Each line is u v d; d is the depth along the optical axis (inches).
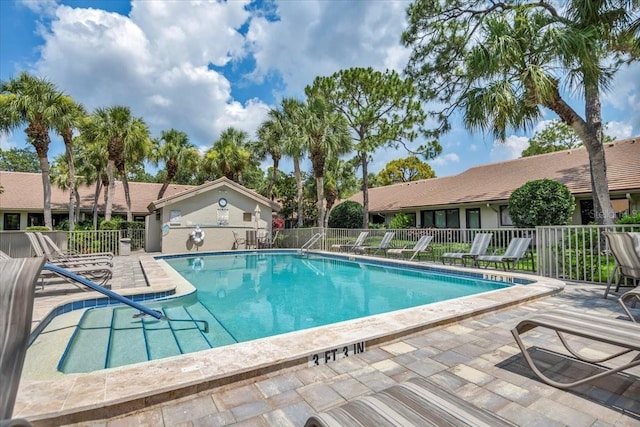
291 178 1070.4
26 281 56.4
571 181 560.7
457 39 440.8
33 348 145.2
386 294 293.6
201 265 493.4
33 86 573.9
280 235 743.1
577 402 92.6
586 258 282.5
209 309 239.6
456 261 420.5
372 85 684.1
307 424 60.1
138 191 1079.0
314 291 307.6
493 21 301.4
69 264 264.5
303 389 100.9
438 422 56.7
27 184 936.3
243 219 707.4
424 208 765.3
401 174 1547.7
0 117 557.6
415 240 485.1
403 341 140.0
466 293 295.6
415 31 461.4
